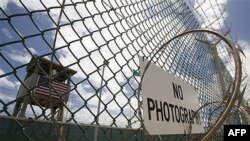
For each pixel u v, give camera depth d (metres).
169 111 1.50
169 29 3.02
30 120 1.01
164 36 2.76
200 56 4.25
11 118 0.96
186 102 1.78
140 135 1.67
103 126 1.40
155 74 1.46
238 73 0.98
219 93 5.20
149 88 1.36
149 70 1.41
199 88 3.67
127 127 1.61
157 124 1.34
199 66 4.02
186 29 3.76
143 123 1.24
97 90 1.45
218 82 5.48
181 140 2.12
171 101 1.56
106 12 1.80
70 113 1.23
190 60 3.52
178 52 3.04
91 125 1.32
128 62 1.82
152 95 1.37
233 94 0.95
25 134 0.99
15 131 0.97
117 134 1.53
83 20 1.51
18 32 1.09
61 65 1.25
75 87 1.31
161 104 1.44
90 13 1.59
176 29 3.30
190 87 1.94
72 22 1.40
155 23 2.64
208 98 4.09
